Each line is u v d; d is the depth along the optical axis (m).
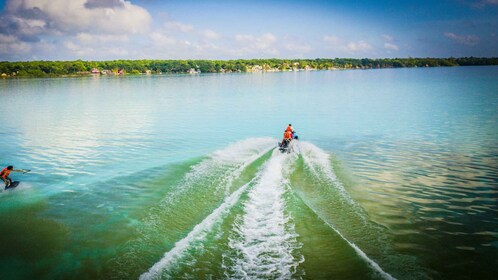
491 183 16.44
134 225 11.92
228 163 19.36
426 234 11.51
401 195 15.02
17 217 12.61
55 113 42.75
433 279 9.09
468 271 9.45
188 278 8.84
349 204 13.82
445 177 17.44
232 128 32.38
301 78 153.12
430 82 93.94
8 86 101.56
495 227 12.01
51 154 22.59
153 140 26.94
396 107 45.53
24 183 16.59
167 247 10.55
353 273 9.07
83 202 14.02
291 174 17.50
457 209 13.55
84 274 9.20
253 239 10.82
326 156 21.91
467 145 23.89
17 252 10.21
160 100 59.28
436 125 31.66
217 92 76.69
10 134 29.59
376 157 21.53
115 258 9.92
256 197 14.09
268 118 38.44
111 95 69.56
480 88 68.44
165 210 13.11
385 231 11.67
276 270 9.25
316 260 9.70
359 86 90.50
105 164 19.94
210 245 10.38
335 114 40.91
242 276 8.98
